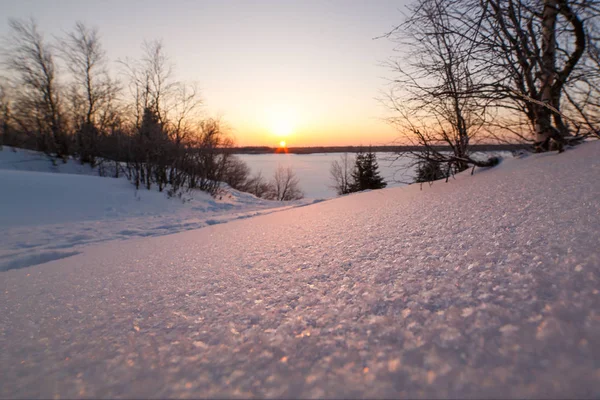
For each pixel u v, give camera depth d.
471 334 0.73
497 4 3.16
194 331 1.00
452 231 1.66
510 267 1.03
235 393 0.67
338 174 34.22
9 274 2.81
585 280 0.84
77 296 1.66
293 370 0.72
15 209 7.88
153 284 1.67
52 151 20.89
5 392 0.79
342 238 2.08
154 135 14.28
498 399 0.54
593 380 0.54
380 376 0.65
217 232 3.96
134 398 0.70
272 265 1.70
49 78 20.38
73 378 0.82
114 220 8.00
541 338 0.66
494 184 2.91
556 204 1.67
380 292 1.07
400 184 5.62
